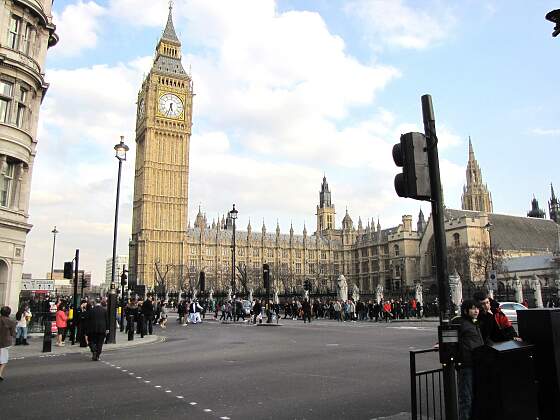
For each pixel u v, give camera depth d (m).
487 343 6.80
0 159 29.94
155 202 143.75
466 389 7.47
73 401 10.48
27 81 31.50
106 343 25.41
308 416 8.96
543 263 86.56
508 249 99.56
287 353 19.41
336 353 19.05
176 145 149.12
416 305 56.06
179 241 144.75
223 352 20.33
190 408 9.70
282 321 51.50
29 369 15.85
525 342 6.99
